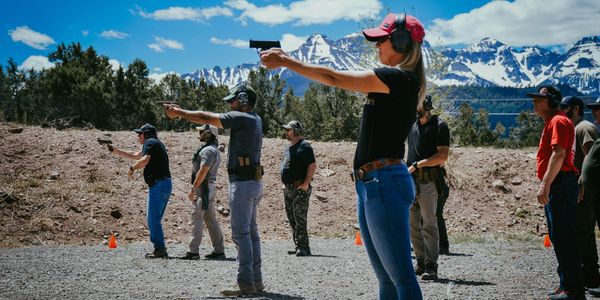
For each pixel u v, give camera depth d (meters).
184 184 12.67
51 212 10.33
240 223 5.46
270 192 13.20
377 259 3.06
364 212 2.98
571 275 4.98
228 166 5.57
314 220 12.53
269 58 2.67
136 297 5.14
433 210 6.53
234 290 5.36
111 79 31.64
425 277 6.46
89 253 8.26
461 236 11.72
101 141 13.43
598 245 10.42
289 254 8.77
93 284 5.75
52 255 7.94
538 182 14.73
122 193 11.60
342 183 14.12
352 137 30.50
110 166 12.53
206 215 8.16
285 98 39.59
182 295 5.29
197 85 42.78
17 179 11.23
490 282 6.26
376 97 2.79
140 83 33.59
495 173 14.95
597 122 6.66
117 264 7.19
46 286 5.58
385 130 2.79
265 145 15.34
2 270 6.52
